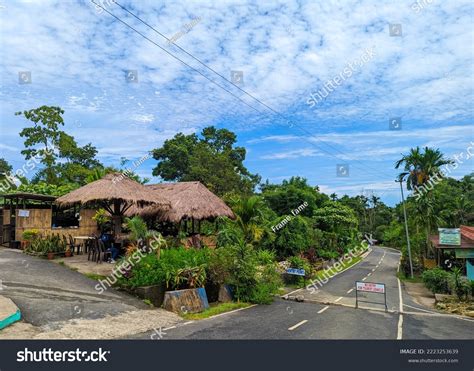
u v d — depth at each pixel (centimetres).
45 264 1455
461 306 1767
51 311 949
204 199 1942
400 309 1659
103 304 1095
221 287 1544
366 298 1961
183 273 1366
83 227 2084
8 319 824
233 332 1020
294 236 3014
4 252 1666
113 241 1659
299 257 2764
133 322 1000
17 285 1121
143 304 1199
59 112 2973
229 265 1550
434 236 3141
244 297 1573
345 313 1443
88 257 1608
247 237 2347
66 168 3100
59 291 1130
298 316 1323
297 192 4181
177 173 4484
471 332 1226
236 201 2417
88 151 3403
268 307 1498
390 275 3234
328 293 2105
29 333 805
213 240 2216
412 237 3897
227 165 4281
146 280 1266
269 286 1759
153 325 1010
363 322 1277
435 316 1517
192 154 4569
